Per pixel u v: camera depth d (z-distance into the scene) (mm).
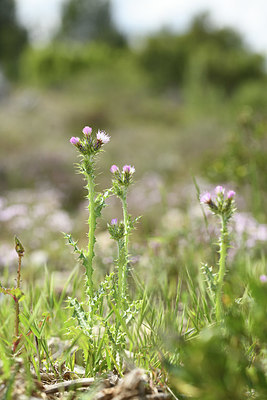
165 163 15695
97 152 2430
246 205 7027
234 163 7570
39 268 5199
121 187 2539
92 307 2436
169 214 8000
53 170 13414
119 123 32188
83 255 2469
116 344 2391
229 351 1937
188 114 34312
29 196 10180
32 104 37344
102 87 46156
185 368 1819
